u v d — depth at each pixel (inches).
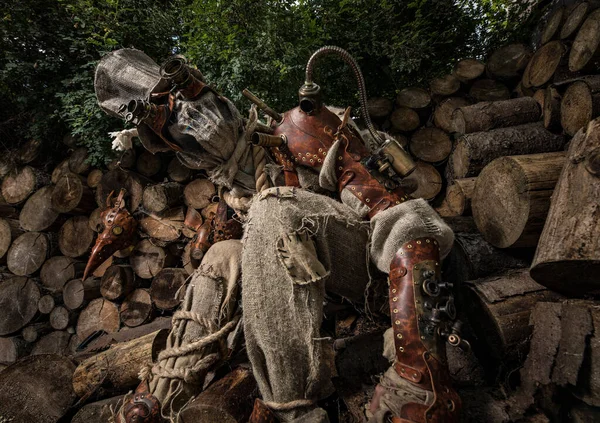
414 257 32.6
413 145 119.6
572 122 69.1
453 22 147.1
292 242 33.6
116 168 129.6
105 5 134.8
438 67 148.1
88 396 65.4
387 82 144.8
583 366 35.0
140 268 123.0
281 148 41.8
